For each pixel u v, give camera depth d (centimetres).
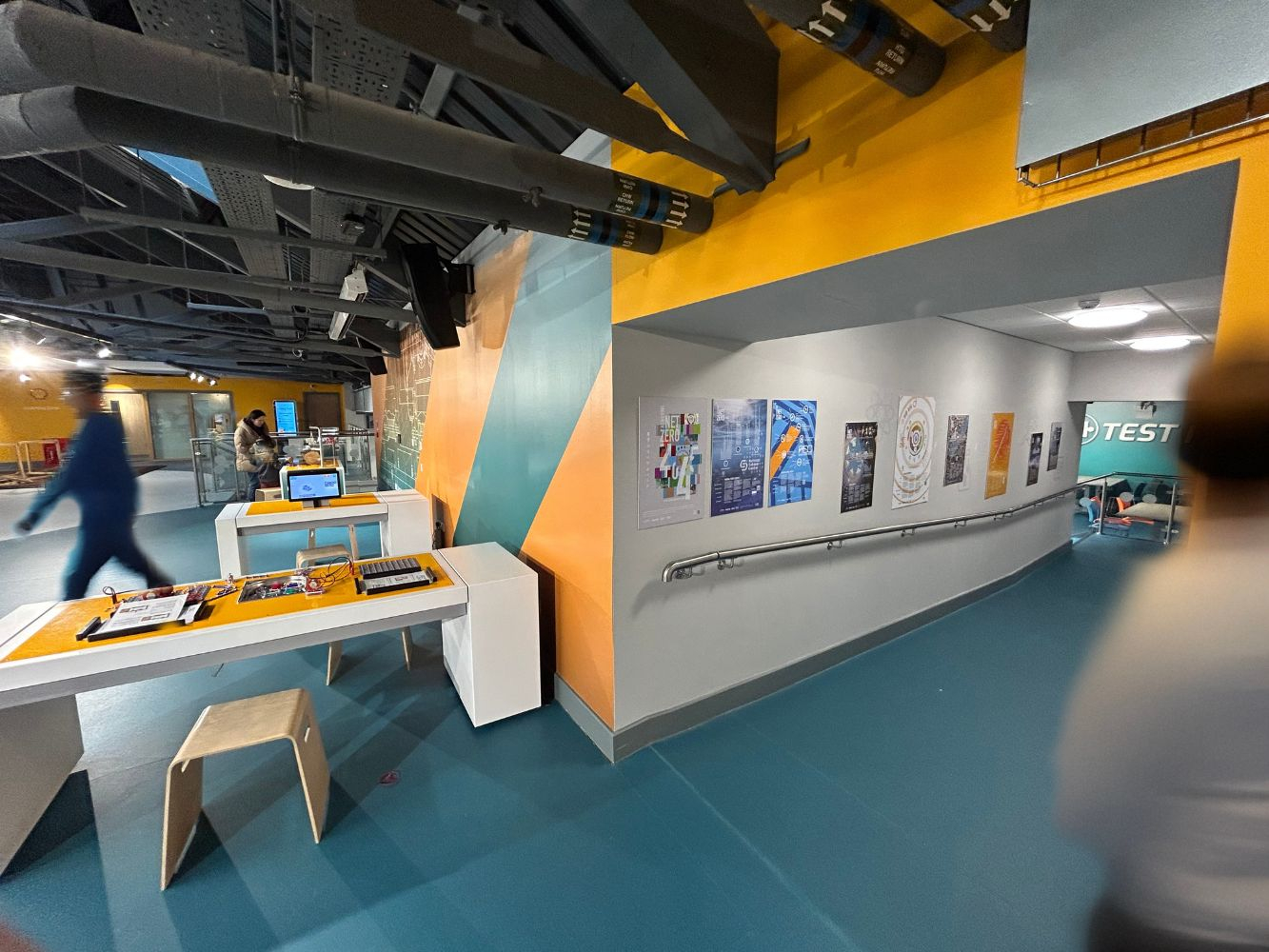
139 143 103
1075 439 549
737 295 162
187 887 169
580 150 223
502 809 204
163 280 284
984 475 416
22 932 155
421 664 322
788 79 138
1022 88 91
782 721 262
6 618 198
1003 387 419
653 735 243
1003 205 99
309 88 93
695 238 171
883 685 296
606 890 169
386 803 207
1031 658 329
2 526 679
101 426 323
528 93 97
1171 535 607
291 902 165
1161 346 436
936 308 179
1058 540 545
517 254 296
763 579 278
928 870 176
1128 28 77
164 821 186
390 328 642
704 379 242
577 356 240
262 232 235
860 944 152
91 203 324
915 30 97
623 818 199
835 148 128
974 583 424
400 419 719
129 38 79
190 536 623
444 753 237
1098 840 76
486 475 370
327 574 256
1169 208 92
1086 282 145
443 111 216
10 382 1098
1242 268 72
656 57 108
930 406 355
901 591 359
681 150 124
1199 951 66
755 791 213
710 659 263
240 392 1382
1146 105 76
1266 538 62
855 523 319
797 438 281
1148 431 669
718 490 253
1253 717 63
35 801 194
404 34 81
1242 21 67
